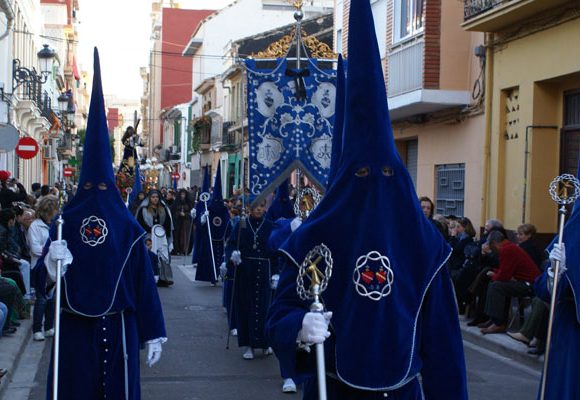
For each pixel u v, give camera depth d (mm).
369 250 3375
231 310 9992
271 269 9250
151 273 5574
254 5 53156
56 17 61062
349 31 3496
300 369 3521
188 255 24859
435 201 18703
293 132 8859
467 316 11961
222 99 47531
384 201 3410
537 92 14391
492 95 15852
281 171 8852
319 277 3361
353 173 3455
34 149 19281
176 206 24219
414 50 17609
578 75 13500
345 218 3455
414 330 3426
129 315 5465
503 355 9898
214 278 16250
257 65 9203
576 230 5574
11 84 24969
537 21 14156
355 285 3379
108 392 5301
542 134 14445
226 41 53156
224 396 7645
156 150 70500
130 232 5523
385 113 3447
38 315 10156
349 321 3383
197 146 51719
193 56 58094
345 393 3461
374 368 3348
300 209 6672
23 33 28219
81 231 5418
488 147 15961
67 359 5312
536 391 8039
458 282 11797
